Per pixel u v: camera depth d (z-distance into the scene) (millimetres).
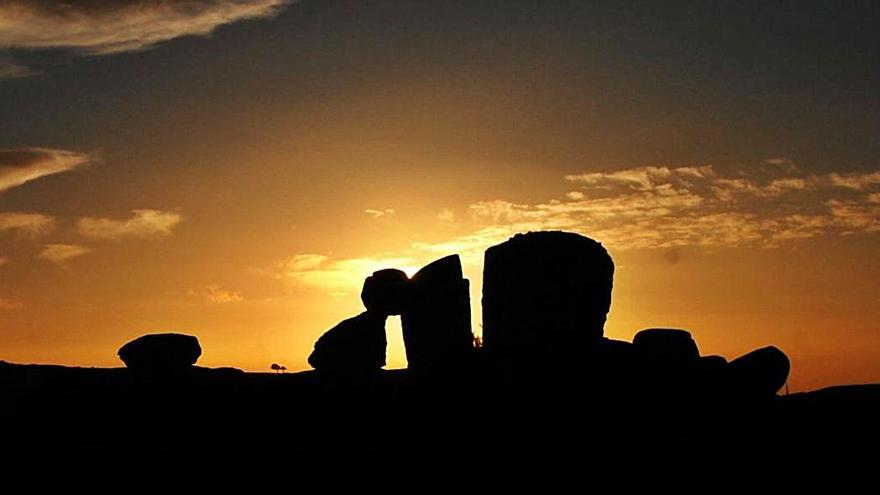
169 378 42344
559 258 41344
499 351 41125
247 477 34969
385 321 43406
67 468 35594
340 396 40500
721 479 34438
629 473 34938
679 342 41250
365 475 35094
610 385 39625
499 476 34938
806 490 33656
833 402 39188
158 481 34750
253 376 42531
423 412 39094
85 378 42188
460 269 43344
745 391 39656
